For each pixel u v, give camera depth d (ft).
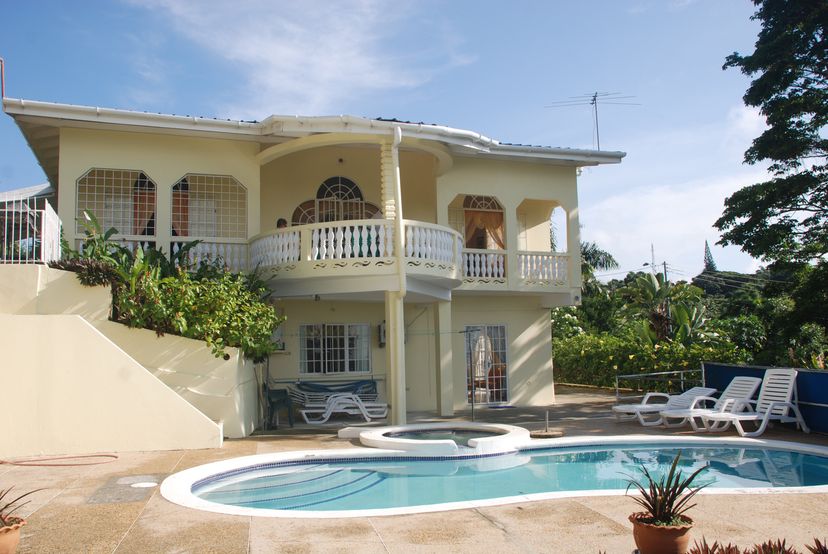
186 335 38.06
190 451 33.06
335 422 48.26
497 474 31.12
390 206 44.42
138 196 48.26
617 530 19.35
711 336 72.54
